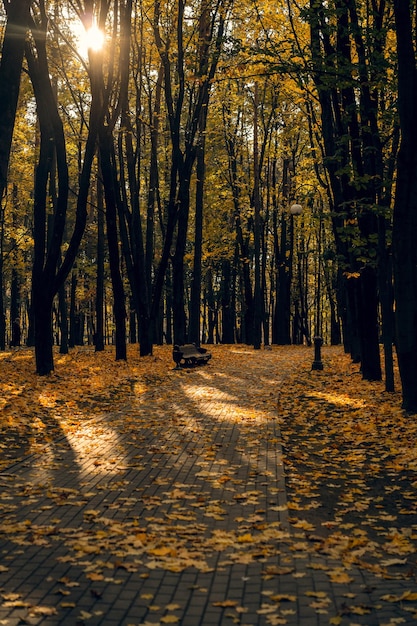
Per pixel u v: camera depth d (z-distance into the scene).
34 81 19.91
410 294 12.94
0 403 13.80
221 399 15.39
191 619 4.25
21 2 10.35
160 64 28.62
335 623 4.18
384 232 15.48
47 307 20.16
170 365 24.58
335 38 19.00
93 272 42.50
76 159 33.97
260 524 6.16
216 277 54.06
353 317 24.94
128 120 27.44
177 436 10.73
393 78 14.79
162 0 24.02
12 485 7.56
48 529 5.96
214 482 7.72
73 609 4.38
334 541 5.77
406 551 5.64
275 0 20.59
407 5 12.28
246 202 40.47
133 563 5.17
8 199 35.50
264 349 35.72
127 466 8.55
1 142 10.24
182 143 37.84
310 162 32.09
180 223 27.69
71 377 19.59
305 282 50.69
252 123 39.53
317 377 20.77
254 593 4.66
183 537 5.83
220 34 23.62
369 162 17.72
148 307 28.23
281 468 8.55
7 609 4.36
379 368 19.00
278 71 14.80
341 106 18.47
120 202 27.91
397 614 4.34
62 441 10.23
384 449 10.04
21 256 38.47
